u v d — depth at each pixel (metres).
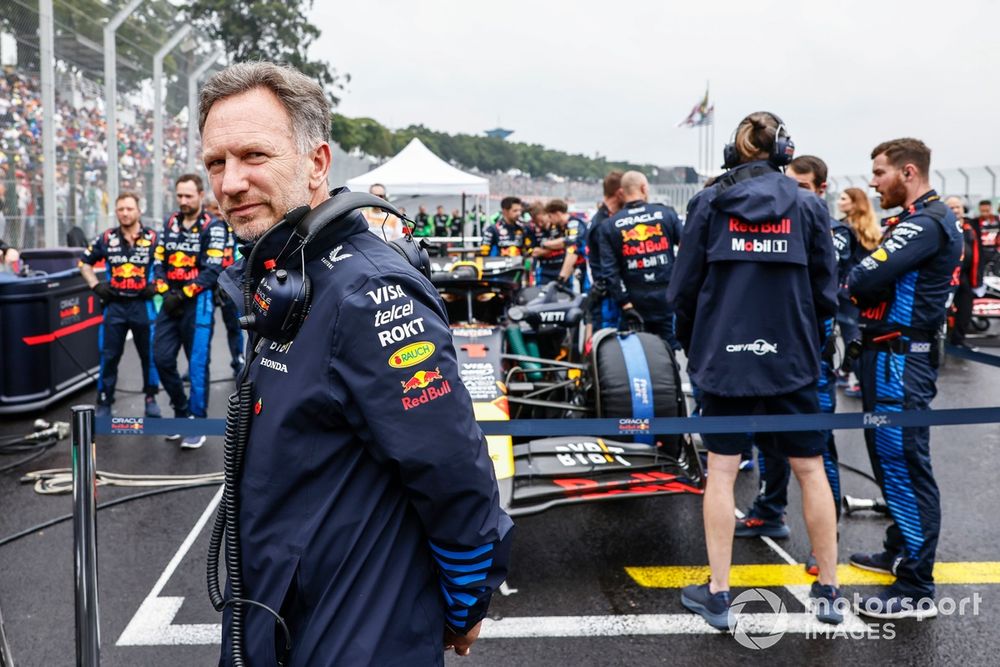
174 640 3.22
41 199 12.30
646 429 3.21
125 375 8.71
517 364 5.55
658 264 6.30
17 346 6.63
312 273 1.39
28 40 11.92
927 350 3.42
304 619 1.37
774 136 3.16
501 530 1.42
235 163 1.42
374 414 1.30
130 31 15.45
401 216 1.63
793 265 3.13
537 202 10.83
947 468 5.43
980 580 3.69
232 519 1.44
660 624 3.33
